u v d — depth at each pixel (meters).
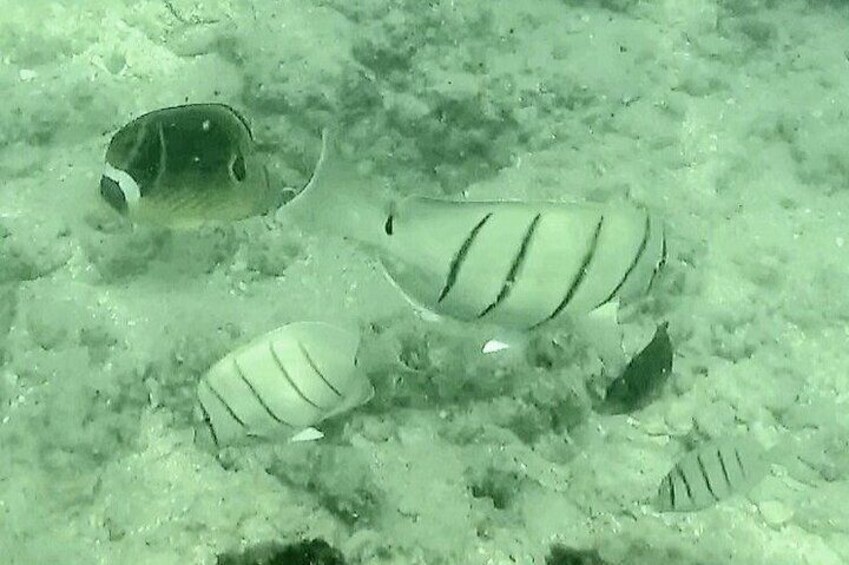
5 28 1.35
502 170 1.34
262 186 1.15
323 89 1.32
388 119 1.33
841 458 1.20
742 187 1.34
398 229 0.93
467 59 1.37
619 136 1.36
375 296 1.24
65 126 1.32
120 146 1.12
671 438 1.21
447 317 0.96
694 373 1.23
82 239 1.25
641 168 1.34
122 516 1.16
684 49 1.42
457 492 1.18
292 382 1.06
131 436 1.19
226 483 1.17
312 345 1.06
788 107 1.39
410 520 1.16
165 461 1.18
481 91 1.35
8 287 1.24
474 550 1.16
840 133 1.37
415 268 0.94
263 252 1.26
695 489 1.11
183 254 1.26
